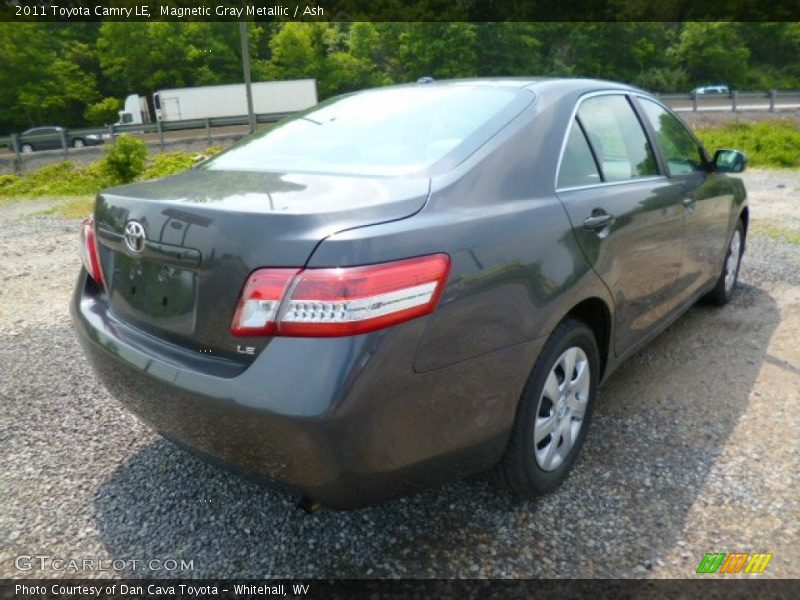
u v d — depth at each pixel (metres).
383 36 57.19
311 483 1.77
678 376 3.52
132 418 3.21
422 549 2.22
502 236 2.04
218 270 1.82
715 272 4.12
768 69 65.62
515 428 2.21
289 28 55.19
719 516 2.34
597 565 2.11
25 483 2.65
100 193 2.41
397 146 2.41
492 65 58.72
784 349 3.82
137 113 39.53
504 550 2.20
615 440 2.88
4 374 3.77
